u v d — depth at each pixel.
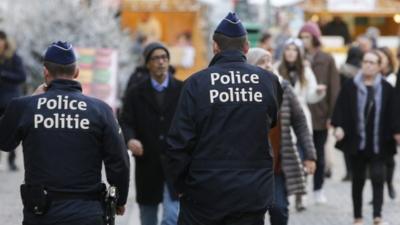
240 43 9.95
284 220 13.13
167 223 13.05
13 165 22.69
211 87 9.71
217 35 9.95
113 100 26.58
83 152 9.53
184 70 41.53
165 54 13.42
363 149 15.92
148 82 13.48
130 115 13.47
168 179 13.05
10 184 20.55
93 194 9.58
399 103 15.80
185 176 9.80
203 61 42.56
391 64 21.02
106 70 26.73
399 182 22.09
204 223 9.69
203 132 9.68
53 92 9.68
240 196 9.59
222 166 9.63
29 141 9.55
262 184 9.68
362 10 43.25
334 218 17.20
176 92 13.49
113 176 9.66
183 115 9.70
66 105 9.60
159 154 13.42
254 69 9.89
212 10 44.03
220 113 9.66
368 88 15.92
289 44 17.22
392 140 15.89
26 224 9.53
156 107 13.41
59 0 33.12
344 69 22.36
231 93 9.70
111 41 33.09
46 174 9.46
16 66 21.53
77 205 9.44
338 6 42.78
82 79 26.64
